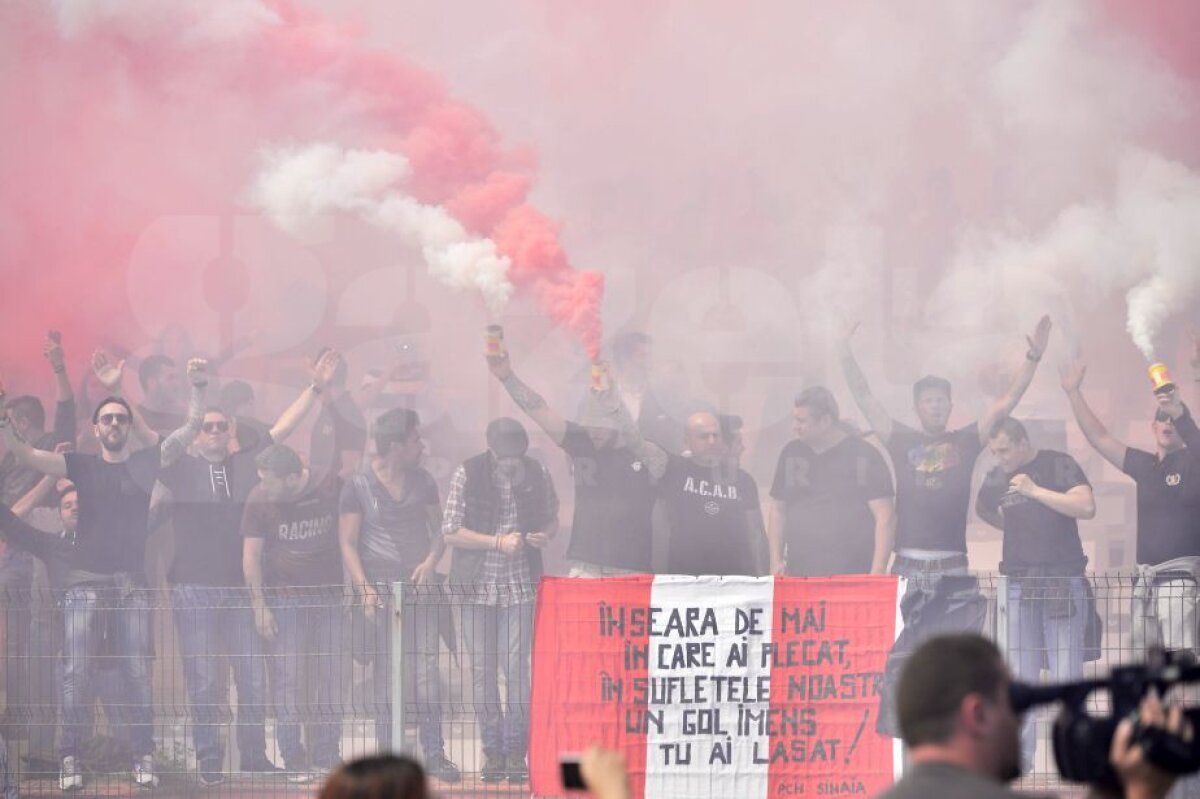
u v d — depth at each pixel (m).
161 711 34.53
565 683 29.09
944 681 12.17
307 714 33.44
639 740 28.95
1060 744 12.17
